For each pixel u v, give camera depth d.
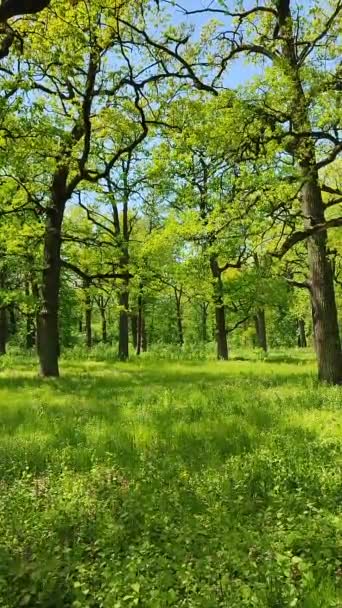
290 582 4.37
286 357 33.31
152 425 10.49
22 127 14.49
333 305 16.84
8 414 12.25
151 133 19.53
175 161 16.66
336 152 13.73
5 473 7.61
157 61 17.66
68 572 4.58
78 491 6.76
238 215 13.76
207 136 14.25
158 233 22.36
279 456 7.86
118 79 17.67
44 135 15.20
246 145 14.08
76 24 14.62
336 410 11.38
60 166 18.75
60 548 5.18
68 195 20.62
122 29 17.28
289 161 14.52
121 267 22.17
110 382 18.41
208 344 44.50
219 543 5.01
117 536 5.33
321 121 12.66
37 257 22.66
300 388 15.38
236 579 4.29
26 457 8.42
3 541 5.30
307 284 17.23
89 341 46.28
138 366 25.45
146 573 4.47
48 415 11.80
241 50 17.44
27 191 19.14
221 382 17.98
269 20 18.05
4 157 15.35
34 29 14.46
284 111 13.72
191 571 4.39
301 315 44.69
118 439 9.37
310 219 15.78
